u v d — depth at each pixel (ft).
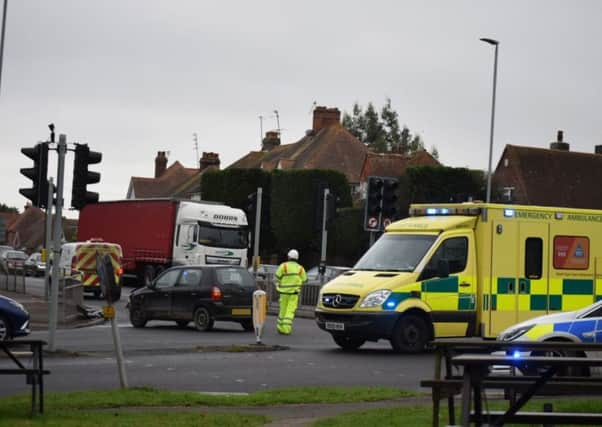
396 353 168.35
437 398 79.25
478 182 463.42
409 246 174.19
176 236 380.58
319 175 477.36
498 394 114.42
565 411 98.73
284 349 175.01
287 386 126.52
